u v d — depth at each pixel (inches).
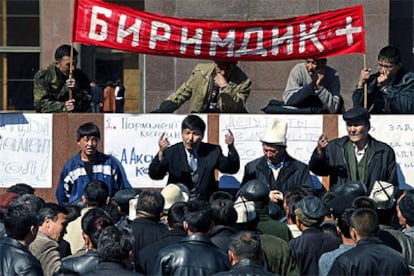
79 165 487.8
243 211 376.5
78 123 510.3
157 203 381.4
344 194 415.8
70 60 512.4
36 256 373.4
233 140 480.7
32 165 510.9
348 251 345.1
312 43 513.0
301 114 508.7
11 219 354.3
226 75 517.3
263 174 475.5
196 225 349.7
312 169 482.0
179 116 509.4
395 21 707.4
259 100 692.1
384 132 506.0
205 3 695.7
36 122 510.6
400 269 341.4
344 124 506.6
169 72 703.7
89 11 512.4
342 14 512.1
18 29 735.1
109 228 327.3
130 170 508.7
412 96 509.0
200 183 478.6
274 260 369.1
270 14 692.1
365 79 503.5
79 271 351.3
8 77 734.5
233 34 513.0
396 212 430.9
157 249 368.8
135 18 513.3
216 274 324.5
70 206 413.7
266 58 514.3
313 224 385.7
